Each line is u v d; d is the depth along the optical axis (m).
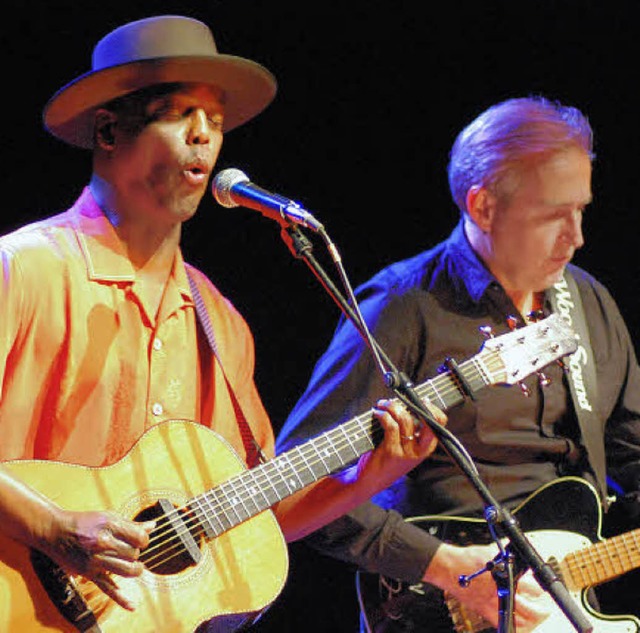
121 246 9.15
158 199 9.09
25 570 8.16
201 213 15.64
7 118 14.06
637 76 16.45
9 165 14.14
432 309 10.85
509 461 10.83
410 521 10.60
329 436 9.39
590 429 11.08
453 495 10.66
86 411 8.73
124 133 9.12
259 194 8.98
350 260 16.25
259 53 15.55
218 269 15.72
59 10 14.06
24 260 8.64
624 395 11.64
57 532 7.96
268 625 15.94
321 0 15.68
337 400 10.53
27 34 14.02
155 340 9.18
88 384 8.75
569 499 10.66
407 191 16.33
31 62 14.06
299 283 16.03
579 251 16.58
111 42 9.33
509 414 10.78
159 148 9.02
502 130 10.90
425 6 16.09
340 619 15.98
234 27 15.25
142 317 9.12
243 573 8.84
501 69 16.33
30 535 7.99
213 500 8.87
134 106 9.09
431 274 11.04
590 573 10.52
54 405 8.66
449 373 9.86
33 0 14.00
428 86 16.25
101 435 8.77
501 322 10.98
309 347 16.03
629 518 12.79
